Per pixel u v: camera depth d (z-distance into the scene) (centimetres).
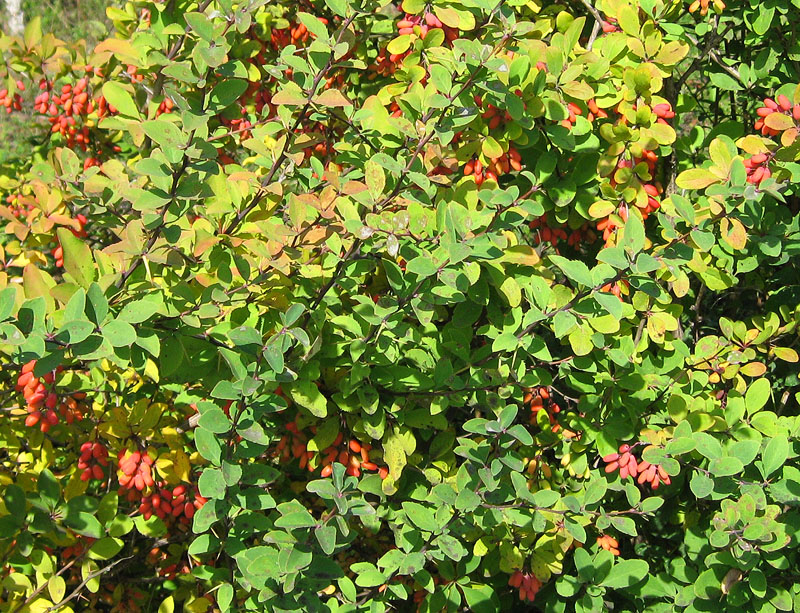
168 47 314
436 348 283
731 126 324
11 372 272
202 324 251
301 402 247
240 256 241
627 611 308
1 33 319
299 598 229
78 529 248
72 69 320
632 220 218
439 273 226
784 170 256
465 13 275
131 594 317
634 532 257
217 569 267
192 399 285
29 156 443
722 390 308
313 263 278
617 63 298
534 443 302
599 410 291
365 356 265
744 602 261
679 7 310
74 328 194
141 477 248
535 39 291
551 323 277
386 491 260
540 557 273
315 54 247
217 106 241
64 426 276
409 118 267
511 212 253
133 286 254
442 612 282
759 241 278
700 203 300
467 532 278
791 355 290
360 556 326
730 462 242
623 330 285
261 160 306
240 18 246
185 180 228
